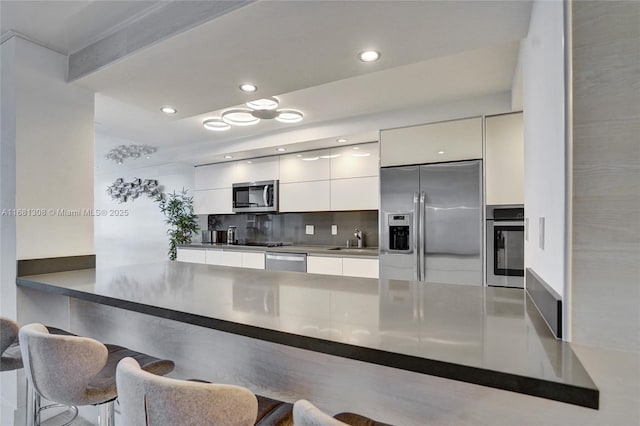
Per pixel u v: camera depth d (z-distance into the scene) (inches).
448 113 125.0
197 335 63.9
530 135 59.6
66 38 80.1
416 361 31.9
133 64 75.9
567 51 35.8
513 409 37.6
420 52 70.6
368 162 156.5
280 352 53.9
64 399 47.8
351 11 56.7
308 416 27.5
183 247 211.6
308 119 148.2
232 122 130.6
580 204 35.1
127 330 75.3
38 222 82.1
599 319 34.5
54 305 84.9
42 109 82.9
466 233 120.2
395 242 135.0
